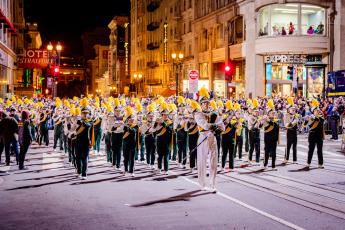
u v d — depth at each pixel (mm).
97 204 9727
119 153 14883
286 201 9992
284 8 40406
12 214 8875
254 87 41875
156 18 75875
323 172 14258
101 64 143000
